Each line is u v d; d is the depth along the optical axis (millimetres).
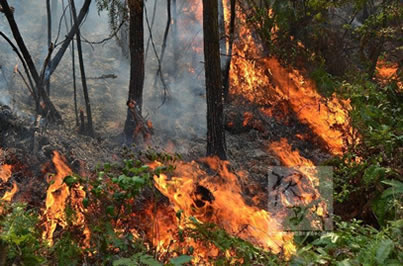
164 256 2951
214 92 4289
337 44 6922
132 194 2938
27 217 2914
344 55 7051
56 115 4957
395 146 4184
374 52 7082
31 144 4227
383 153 4102
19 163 4035
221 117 4352
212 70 4250
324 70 6172
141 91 4801
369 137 4391
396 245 2811
